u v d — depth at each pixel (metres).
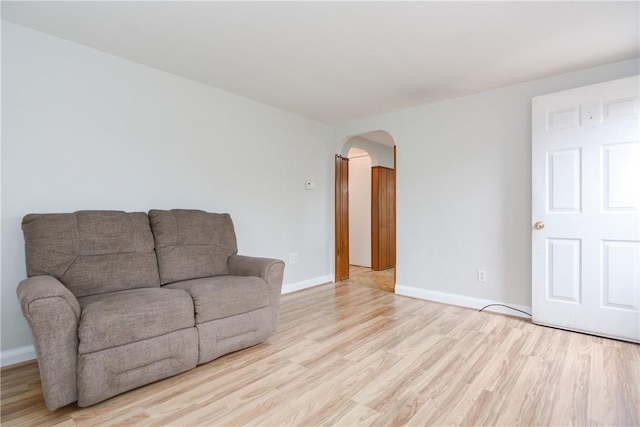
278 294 2.48
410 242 3.74
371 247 5.61
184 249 2.49
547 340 2.41
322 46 2.35
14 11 1.93
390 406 1.61
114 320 1.63
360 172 6.09
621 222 2.38
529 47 2.34
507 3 1.84
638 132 2.31
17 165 2.08
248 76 2.88
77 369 1.54
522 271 2.97
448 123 3.44
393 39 2.24
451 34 2.17
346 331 2.62
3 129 2.03
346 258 4.70
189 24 2.07
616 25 2.05
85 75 2.35
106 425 1.47
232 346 2.13
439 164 3.51
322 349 2.28
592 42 2.26
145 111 2.66
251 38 2.24
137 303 1.75
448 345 2.34
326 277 4.45
